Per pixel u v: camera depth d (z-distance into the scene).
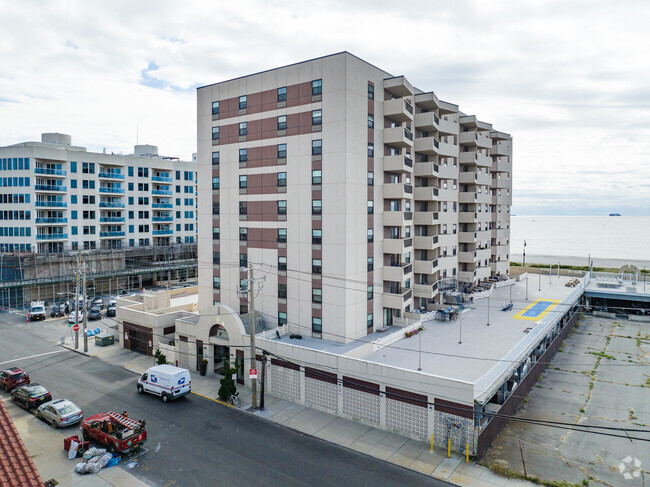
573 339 50.84
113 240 83.06
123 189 84.00
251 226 42.69
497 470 23.47
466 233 60.03
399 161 41.03
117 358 42.78
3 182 71.56
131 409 31.09
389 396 27.64
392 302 41.50
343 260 36.56
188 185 97.25
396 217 41.53
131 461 24.39
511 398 30.36
